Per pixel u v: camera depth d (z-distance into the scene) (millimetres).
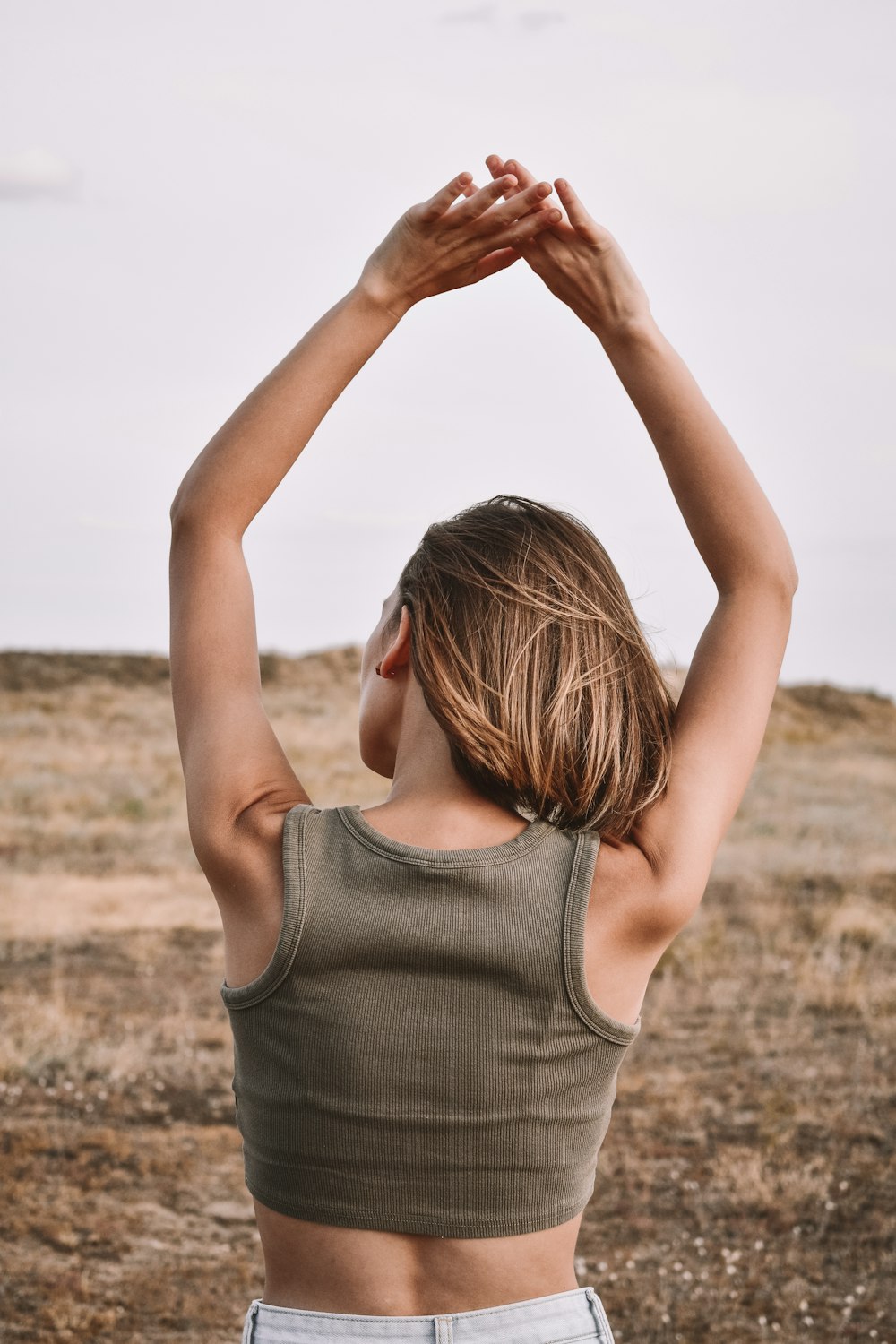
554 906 1014
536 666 1070
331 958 1001
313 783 23969
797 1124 6789
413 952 995
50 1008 8789
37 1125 6656
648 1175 6160
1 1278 5074
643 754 1113
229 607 1179
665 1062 7926
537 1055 1006
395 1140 1002
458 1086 995
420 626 1100
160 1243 5484
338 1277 1021
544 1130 1015
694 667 1207
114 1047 7996
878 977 9836
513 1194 1012
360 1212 1012
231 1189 6066
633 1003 1076
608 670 1086
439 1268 1016
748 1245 5434
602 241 1175
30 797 20438
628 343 1224
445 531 1176
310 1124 1012
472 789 1088
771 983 9719
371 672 1225
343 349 1199
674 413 1220
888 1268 5195
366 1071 996
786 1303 4914
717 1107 7113
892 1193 5902
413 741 1130
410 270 1185
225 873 1065
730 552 1218
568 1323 1029
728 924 11742
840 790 25047
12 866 14750
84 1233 5516
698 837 1095
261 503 1211
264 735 1129
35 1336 4629
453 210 1153
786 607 1223
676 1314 4852
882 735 37344
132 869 14891
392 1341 1002
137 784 22625
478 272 1226
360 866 1025
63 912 12344
